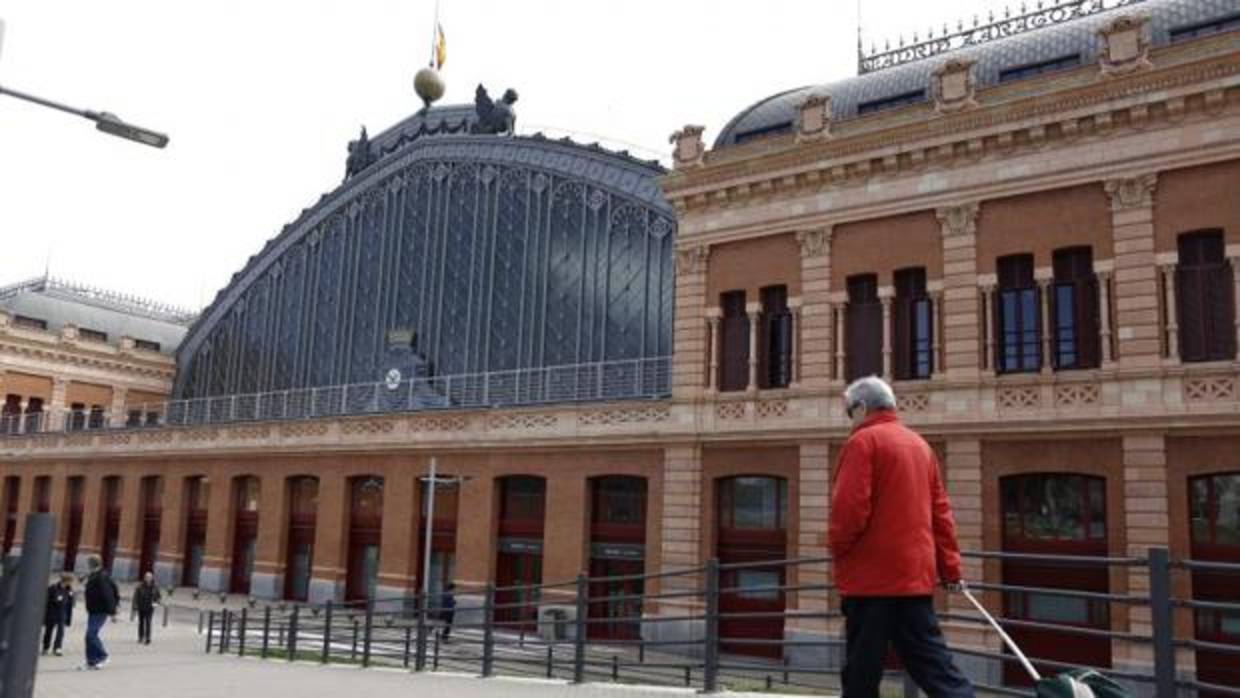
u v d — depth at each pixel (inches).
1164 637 297.1
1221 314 904.3
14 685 201.0
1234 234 892.0
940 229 1063.6
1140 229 938.1
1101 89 957.2
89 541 2172.7
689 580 1190.3
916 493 231.6
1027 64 1135.6
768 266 1193.4
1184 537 886.4
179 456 2001.7
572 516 1346.0
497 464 1449.3
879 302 1107.9
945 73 1061.8
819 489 1108.5
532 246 1710.1
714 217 1241.4
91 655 785.6
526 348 1674.5
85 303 2815.0
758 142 1198.9
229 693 499.2
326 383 2033.7
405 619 1476.4
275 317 2215.8
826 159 1135.6
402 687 524.7
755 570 1161.4
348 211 2086.6
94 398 2637.8
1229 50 888.9
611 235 1598.2
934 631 229.3
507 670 847.7
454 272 1827.0
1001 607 979.3
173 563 1969.7
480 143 1819.6
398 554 1557.6
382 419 1631.4
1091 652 923.4
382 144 2111.2
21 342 2487.7
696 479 1216.2
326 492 1707.7
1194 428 890.1
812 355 1135.0
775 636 1120.2
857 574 230.1
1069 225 981.8
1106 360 942.4
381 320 1943.9
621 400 1311.5
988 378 1008.2
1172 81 919.7
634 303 1540.4
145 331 2856.8
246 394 2161.7
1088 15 1178.6
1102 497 951.0
